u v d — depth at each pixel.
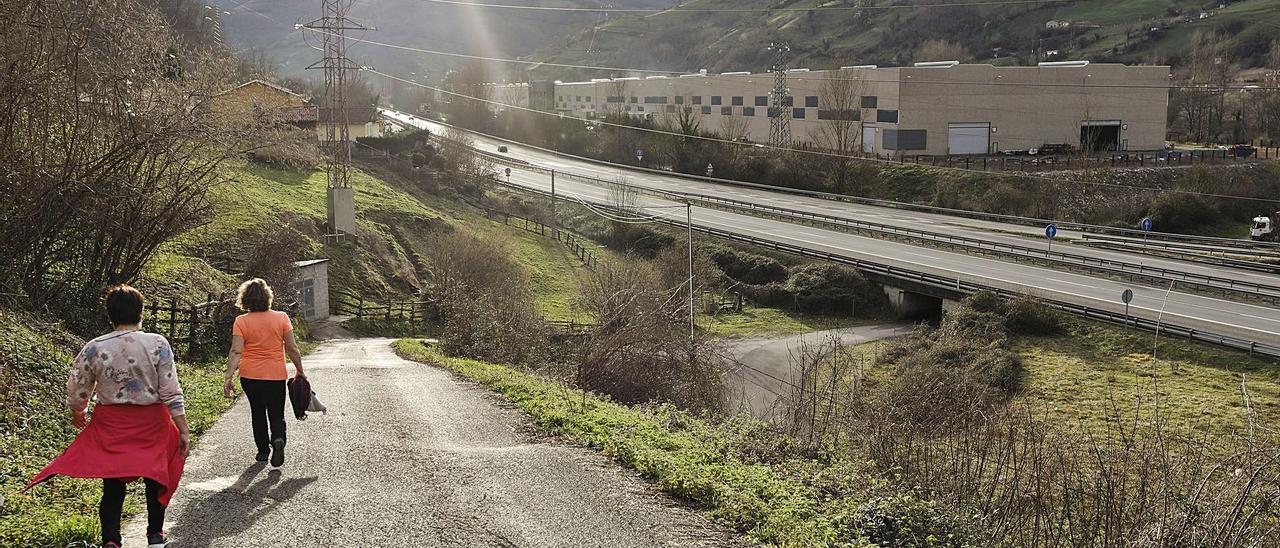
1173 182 74.56
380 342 33.53
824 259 56.22
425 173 72.50
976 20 172.00
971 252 56.16
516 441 10.14
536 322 28.08
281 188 50.94
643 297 21.47
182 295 23.50
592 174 92.69
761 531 6.91
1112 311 39.84
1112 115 92.19
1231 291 43.06
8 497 6.57
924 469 9.97
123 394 5.55
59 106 15.26
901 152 84.94
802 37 179.38
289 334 8.45
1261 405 29.27
